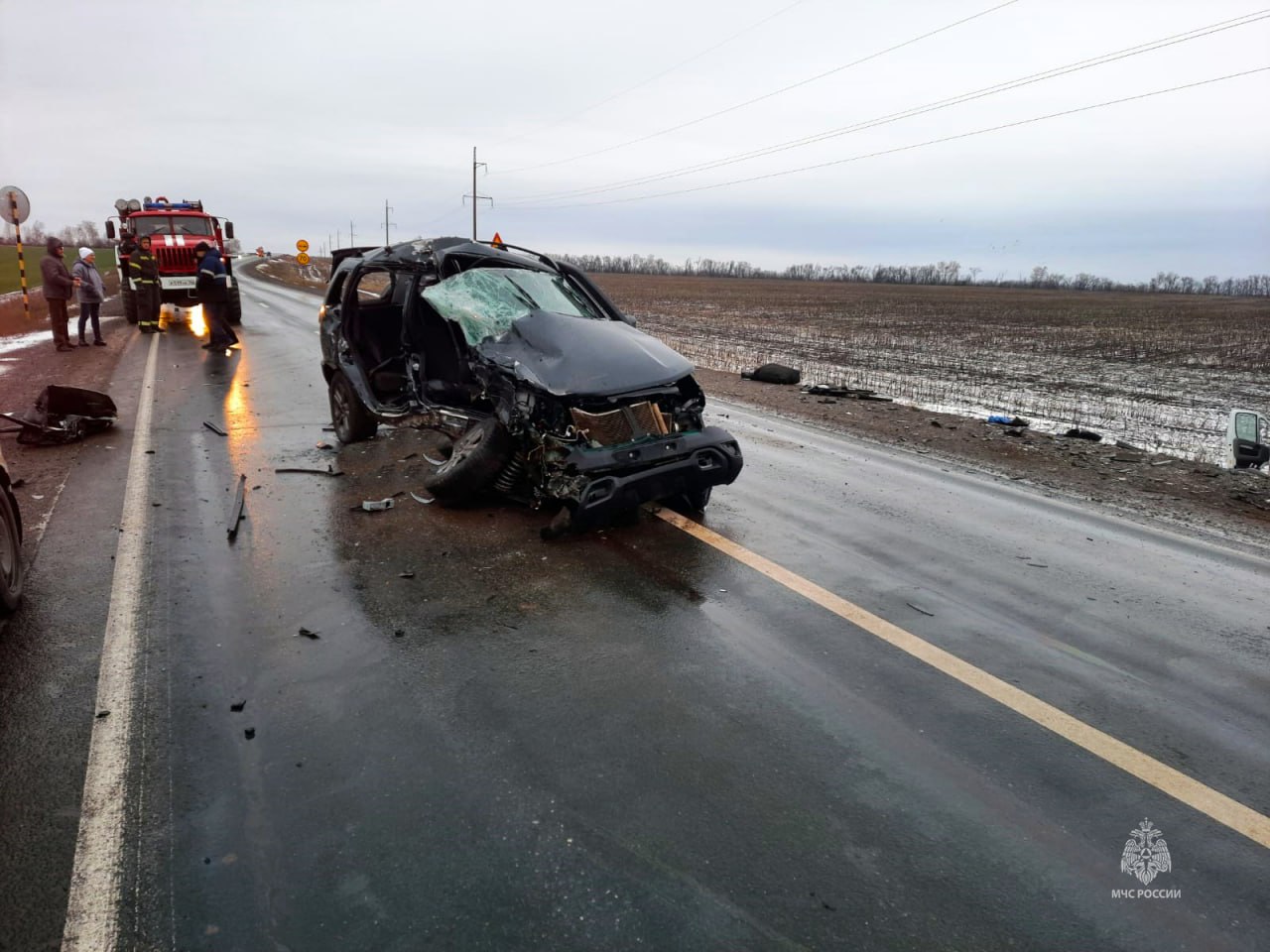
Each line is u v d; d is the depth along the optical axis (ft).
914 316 124.16
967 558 15.96
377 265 22.77
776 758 9.18
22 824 7.79
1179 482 22.81
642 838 7.84
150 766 8.72
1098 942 6.75
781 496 19.99
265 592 13.30
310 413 28.45
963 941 6.72
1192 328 105.09
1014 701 10.53
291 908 6.87
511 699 10.28
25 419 22.45
